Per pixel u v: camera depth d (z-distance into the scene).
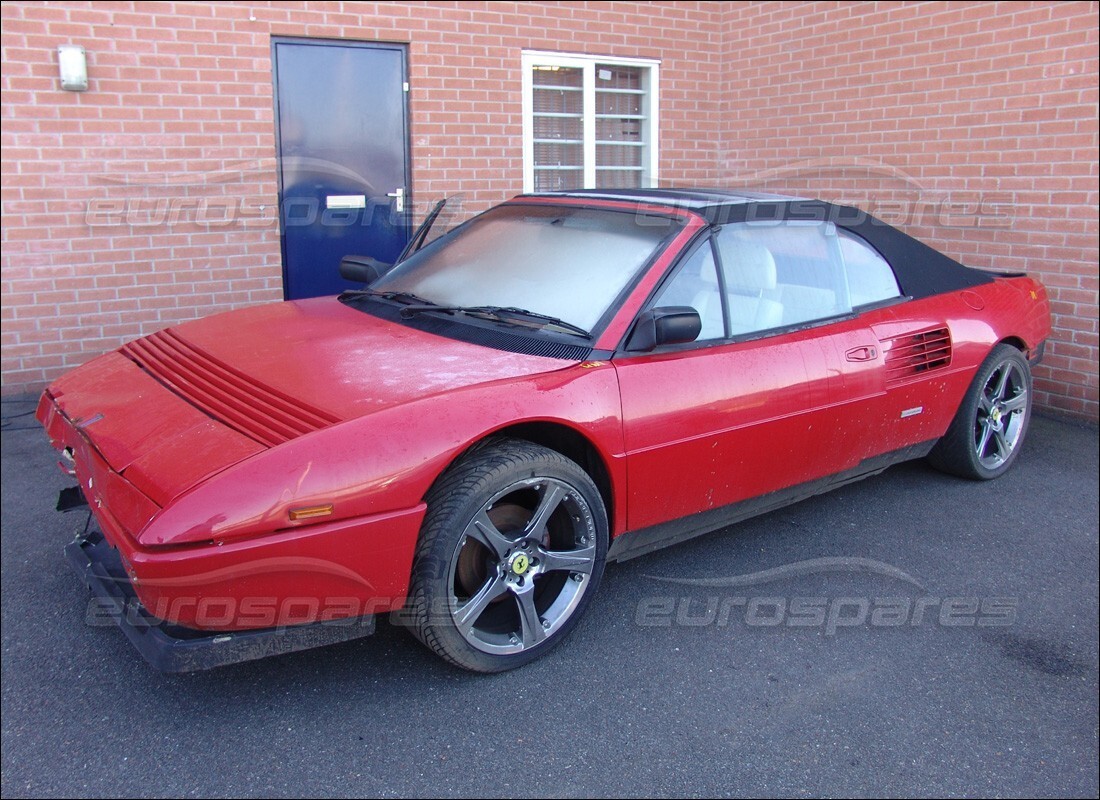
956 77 6.71
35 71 5.93
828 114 7.78
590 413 3.03
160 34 6.23
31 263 6.11
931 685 3.06
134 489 2.61
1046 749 2.76
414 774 2.54
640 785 2.53
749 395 3.47
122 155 6.25
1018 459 5.36
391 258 7.34
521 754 2.63
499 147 7.69
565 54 7.89
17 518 4.17
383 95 7.10
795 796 2.51
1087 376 6.15
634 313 3.30
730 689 2.99
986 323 4.60
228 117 6.54
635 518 3.28
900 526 4.32
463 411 2.80
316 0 6.70
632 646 3.22
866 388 3.93
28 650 3.10
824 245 4.08
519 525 3.04
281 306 4.16
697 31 8.63
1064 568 3.93
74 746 2.62
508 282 3.69
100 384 3.42
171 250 6.49
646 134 8.65
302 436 2.63
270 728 2.72
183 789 2.45
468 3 7.31
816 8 7.74
